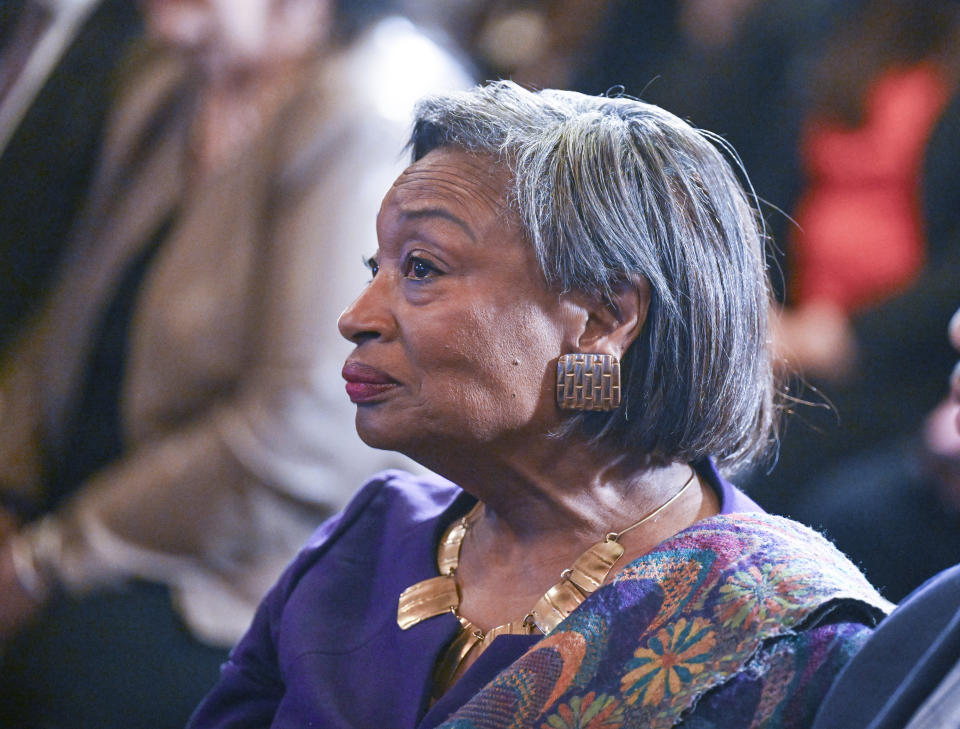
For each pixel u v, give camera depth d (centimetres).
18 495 787
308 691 411
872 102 888
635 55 1040
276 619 456
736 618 353
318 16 748
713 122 950
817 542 384
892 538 737
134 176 785
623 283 386
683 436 395
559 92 414
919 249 873
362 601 437
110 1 855
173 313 730
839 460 837
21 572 735
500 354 381
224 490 707
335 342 707
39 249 839
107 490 732
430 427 385
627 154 388
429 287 384
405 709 394
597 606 371
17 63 877
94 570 721
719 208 397
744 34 949
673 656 354
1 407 806
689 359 390
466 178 386
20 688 723
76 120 838
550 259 380
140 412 744
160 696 709
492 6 1099
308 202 709
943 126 859
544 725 355
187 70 777
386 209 396
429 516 447
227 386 724
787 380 478
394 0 768
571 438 393
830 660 344
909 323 842
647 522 401
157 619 715
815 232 902
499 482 399
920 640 330
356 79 719
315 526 720
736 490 417
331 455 712
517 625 390
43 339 810
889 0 889
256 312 719
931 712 309
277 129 723
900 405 836
